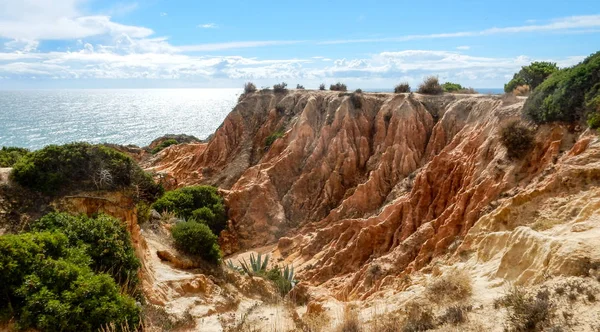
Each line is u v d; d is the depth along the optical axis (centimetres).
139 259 1694
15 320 1031
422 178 2597
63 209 1520
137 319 1220
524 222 1526
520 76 3706
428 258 1927
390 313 1269
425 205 2495
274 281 2452
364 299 1848
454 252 1786
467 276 1268
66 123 17412
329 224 3303
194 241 2198
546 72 3403
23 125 15888
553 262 1014
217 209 3606
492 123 2600
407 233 2367
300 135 4222
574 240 1034
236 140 5028
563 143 1914
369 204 3297
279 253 3186
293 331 1315
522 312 884
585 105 1906
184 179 4856
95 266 1387
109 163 1720
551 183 1585
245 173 4206
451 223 2006
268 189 3797
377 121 4016
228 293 2028
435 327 1029
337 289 2188
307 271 2578
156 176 4762
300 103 4834
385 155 3575
